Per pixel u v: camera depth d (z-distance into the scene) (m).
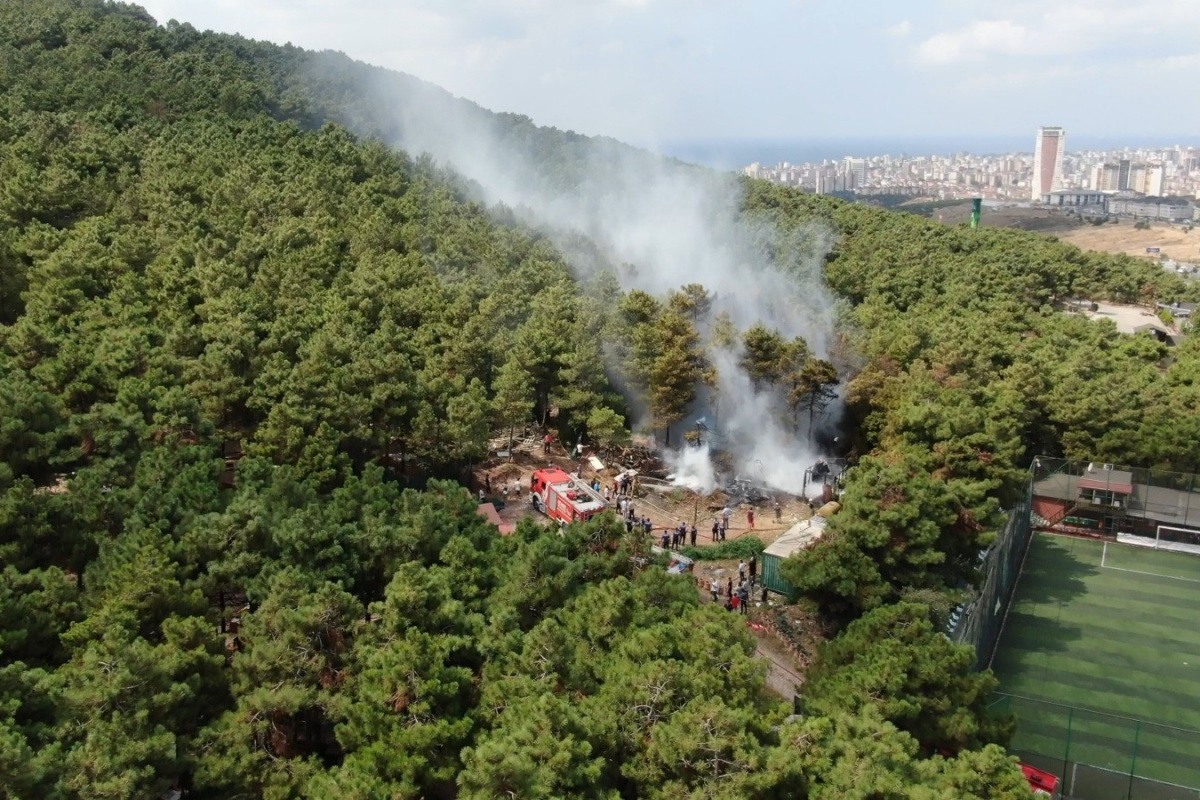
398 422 77.12
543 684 40.25
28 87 152.75
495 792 33.72
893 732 38.62
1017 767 39.44
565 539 54.38
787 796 36.41
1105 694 64.62
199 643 42.16
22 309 87.75
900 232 177.38
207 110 163.62
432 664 39.72
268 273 93.00
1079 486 94.56
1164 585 83.31
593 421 85.19
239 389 72.81
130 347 71.44
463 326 91.00
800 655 59.50
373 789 35.62
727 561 73.50
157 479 56.50
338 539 51.44
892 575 62.19
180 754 38.19
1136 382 102.25
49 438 60.09
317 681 41.75
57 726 35.97
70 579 50.97
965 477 75.94
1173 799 47.91
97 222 101.00
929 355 100.50
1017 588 82.25
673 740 36.62
